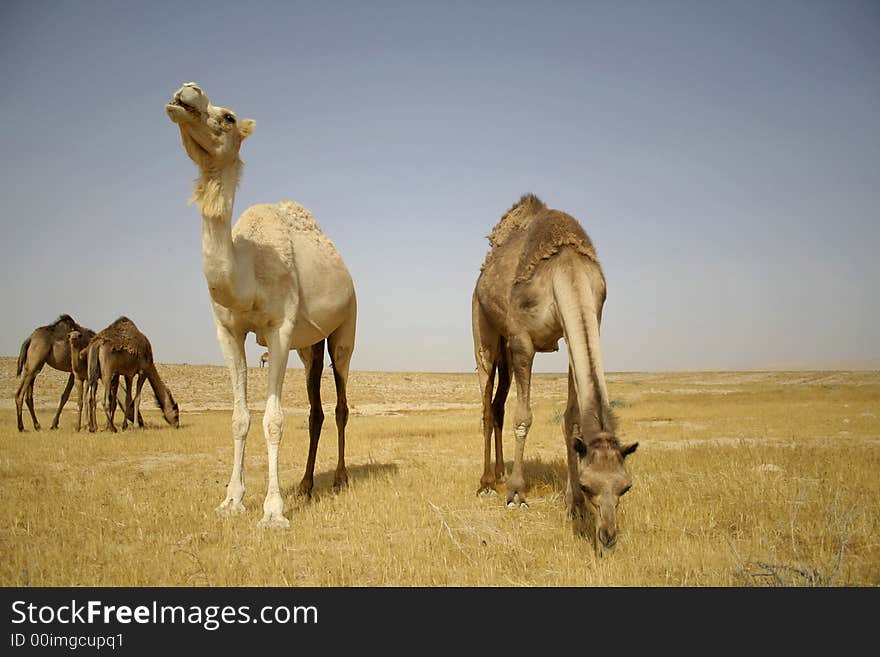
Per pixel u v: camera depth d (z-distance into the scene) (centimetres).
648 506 700
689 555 530
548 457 1191
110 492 832
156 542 602
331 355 915
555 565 522
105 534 629
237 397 744
